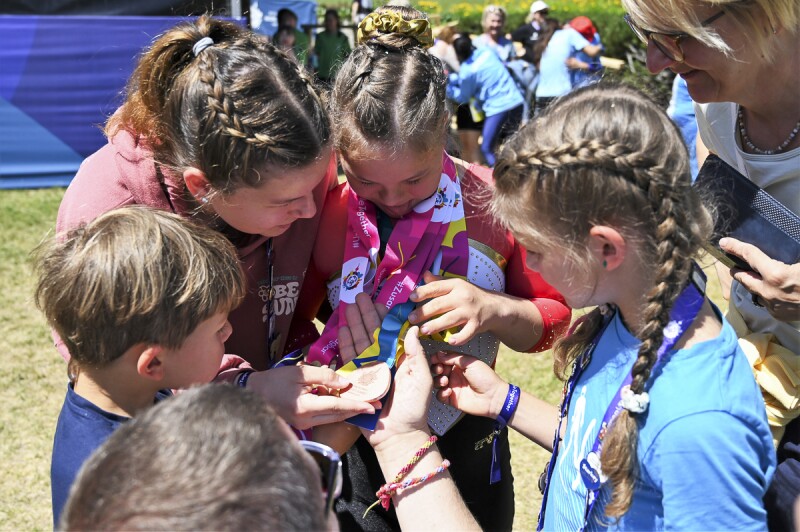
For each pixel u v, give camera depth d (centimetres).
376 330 175
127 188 169
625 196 129
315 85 172
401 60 169
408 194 176
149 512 83
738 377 130
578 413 149
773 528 178
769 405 184
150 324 139
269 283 187
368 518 194
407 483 158
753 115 187
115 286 137
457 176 191
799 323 186
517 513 315
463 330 173
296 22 949
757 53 165
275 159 149
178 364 148
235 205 158
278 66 157
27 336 466
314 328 211
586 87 147
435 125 167
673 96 443
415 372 167
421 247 181
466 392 179
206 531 83
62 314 142
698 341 132
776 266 171
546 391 405
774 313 179
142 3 757
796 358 186
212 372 155
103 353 141
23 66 732
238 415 95
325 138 158
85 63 748
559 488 154
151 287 138
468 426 196
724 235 180
